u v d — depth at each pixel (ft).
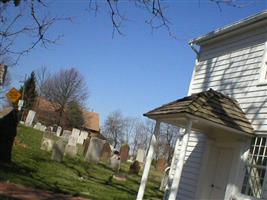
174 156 61.52
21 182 47.96
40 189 47.44
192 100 46.96
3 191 41.60
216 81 57.72
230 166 50.98
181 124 52.70
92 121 292.81
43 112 257.14
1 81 54.39
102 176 75.36
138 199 50.14
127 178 82.74
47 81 272.31
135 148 304.50
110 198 53.16
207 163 54.75
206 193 53.98
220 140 53.47
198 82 62.03
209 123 45.50
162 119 51.75
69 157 88.17
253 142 47.44
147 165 50.98
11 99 109.09
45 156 77.92
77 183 59.06
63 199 44.55
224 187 51.34
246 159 47.57
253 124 47.78
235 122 47.01
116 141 311.27
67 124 258.57
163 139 205.87
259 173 45.52
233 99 52.29
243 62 53.26
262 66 49.44
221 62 57.88
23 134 110.63
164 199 60.64
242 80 52.29
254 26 52.03
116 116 316.40
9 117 59.77
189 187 57.06
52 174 61.26
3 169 53.21
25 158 68.90
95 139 91.20
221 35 57.93
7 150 59.06
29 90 229.25
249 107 49.24
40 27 29.76
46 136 105.19
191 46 64.03
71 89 266.36
